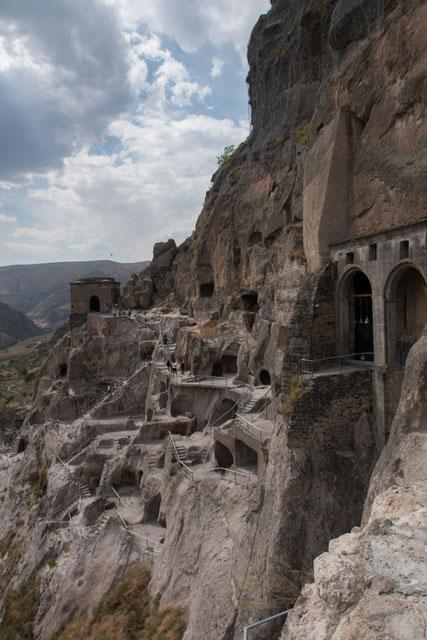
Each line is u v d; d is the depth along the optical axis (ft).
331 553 26.78
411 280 59.77
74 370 179.11
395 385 59.52
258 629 54.70
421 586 22.27
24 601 99.09
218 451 90.53
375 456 59.62
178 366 140.67
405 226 55.98
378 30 67.51
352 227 72.79
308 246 80.18
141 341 176.65
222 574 66.44
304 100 123.54
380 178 66.59
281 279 91.97
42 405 192.34
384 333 60.54
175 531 80.89
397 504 31.24
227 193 150.30
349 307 70.08
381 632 19.90
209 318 152.35
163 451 105.70
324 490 58.85
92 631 79.05
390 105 64.80
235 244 145.38
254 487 71.87
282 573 56.49
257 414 89.51
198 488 81.71
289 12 137.28
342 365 67.87
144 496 99.19
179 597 73.20
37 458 150.61
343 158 72.95
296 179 108.27
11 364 524.52
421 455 40.60
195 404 118.42
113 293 231.91
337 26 77.51
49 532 111.65
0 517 144.25
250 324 130.82
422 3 60.08
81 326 213.25
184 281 209.15
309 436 59.36
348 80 72.38
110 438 128.67
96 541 96.63
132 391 153.07
